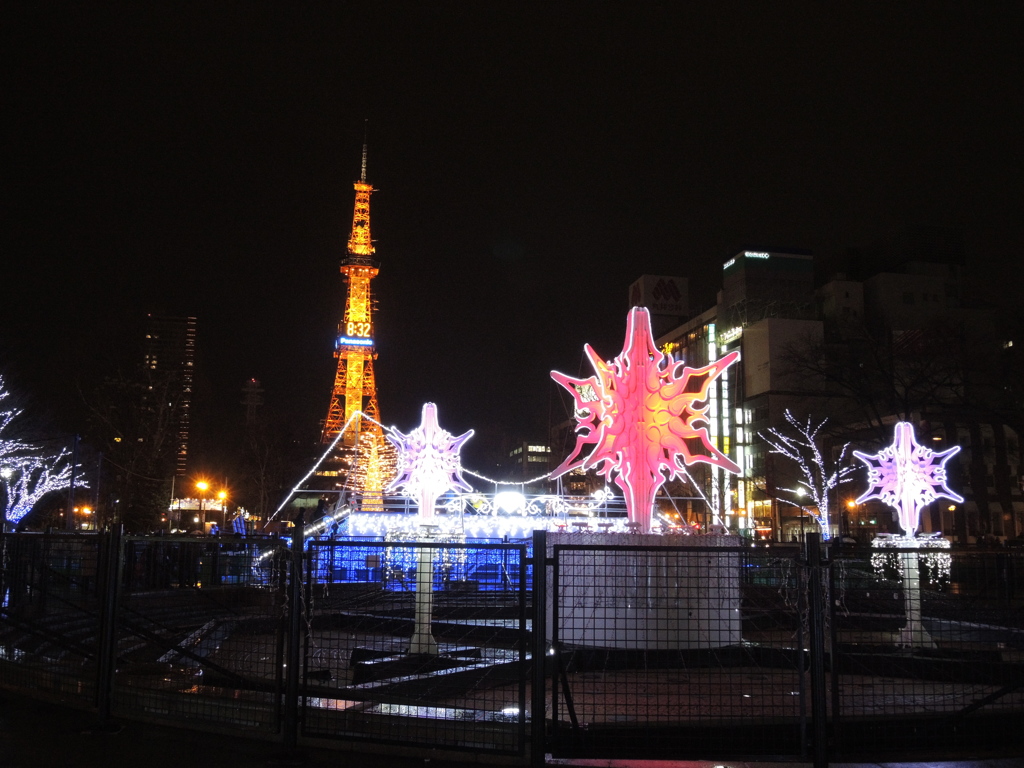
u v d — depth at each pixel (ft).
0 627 37.01
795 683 31.12
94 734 27.43
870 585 36.27
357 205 441.68
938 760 25.02
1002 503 216.54
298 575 26.43
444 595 38.14
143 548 45.83
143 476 159.74
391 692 32.19
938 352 160.97
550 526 74.13
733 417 314.55
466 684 33.99
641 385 48.34
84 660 39.27
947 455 57.67
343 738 26.18
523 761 24.64
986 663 29.50
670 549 23.63
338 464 289.94
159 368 174.81
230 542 27.81
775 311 317.01
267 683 31.63
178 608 44.65
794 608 28.73
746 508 298.97
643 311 49.11
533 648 24.26
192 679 35.19
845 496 242.78
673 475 48.85
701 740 26.08
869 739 27.27
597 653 31.27
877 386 173.99
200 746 26.27
